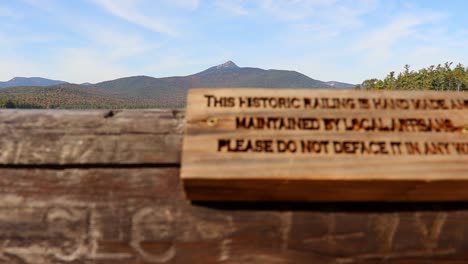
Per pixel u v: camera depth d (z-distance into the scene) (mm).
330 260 980
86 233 992
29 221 1000
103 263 975
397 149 968
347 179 911
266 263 971
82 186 1028
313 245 985
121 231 991
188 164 915
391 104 1055
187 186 931
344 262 983
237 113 1006
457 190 957
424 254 994
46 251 984
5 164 1036
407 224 1006
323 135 983
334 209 1005
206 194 968
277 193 960
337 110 1034
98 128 1081
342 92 1069
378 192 959
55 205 1011
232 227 989
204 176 896
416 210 1016
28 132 1070
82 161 1041
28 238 991
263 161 929
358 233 994
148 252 980
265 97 1043
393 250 991
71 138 1066
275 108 1024
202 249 979
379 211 1009
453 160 955
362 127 1005
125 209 1007
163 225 993
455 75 73062
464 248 1002
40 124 1084
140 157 1050
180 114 1122
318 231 991
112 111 1122
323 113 1025
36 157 1043
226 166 917
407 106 1055
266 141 964
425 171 935
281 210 1000
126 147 1061
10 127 1077
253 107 1022
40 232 993
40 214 1005
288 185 926
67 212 1006
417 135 997
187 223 992
